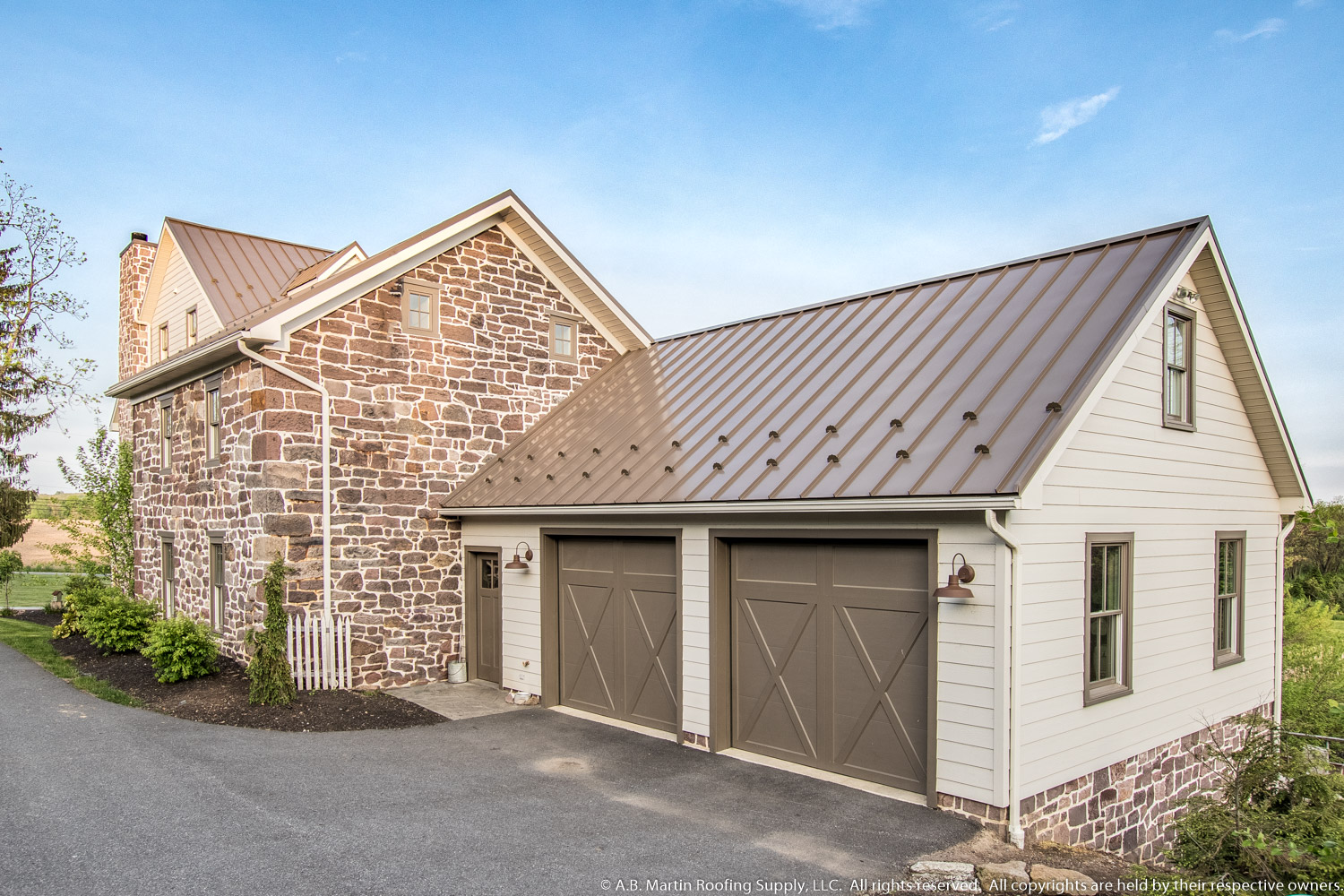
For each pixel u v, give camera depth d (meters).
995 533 6.61
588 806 7.35
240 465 12.05
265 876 5.66
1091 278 9.02
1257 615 11.27
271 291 15.42
